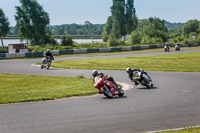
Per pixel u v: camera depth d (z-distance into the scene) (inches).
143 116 474.9
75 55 2637.8
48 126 415.2
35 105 573.6
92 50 2982.3
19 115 482.3
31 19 5462.6
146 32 5738.2
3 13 5374.0
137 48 3405.5
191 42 4576.8
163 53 2650.1
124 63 1717.5
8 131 391.2
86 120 449.1
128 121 443.5
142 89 810.2
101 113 496.7
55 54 2657.5
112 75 1184.8
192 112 502.6
